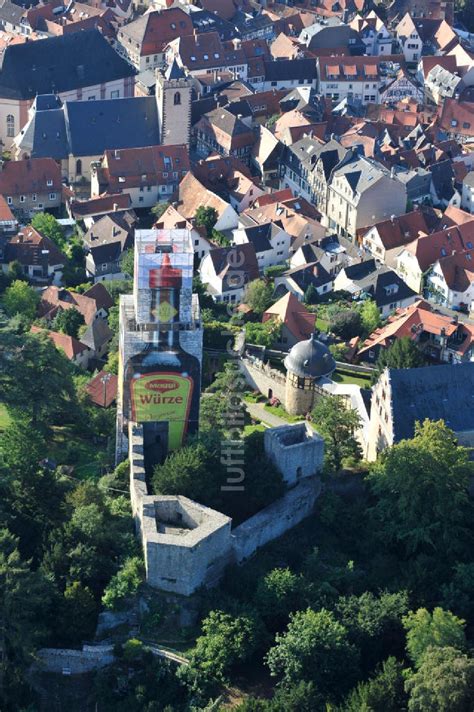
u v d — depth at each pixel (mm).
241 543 150375
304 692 132875
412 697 130375
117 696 140375
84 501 154500
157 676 140375
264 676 140500
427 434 155750
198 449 158375
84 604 143250
